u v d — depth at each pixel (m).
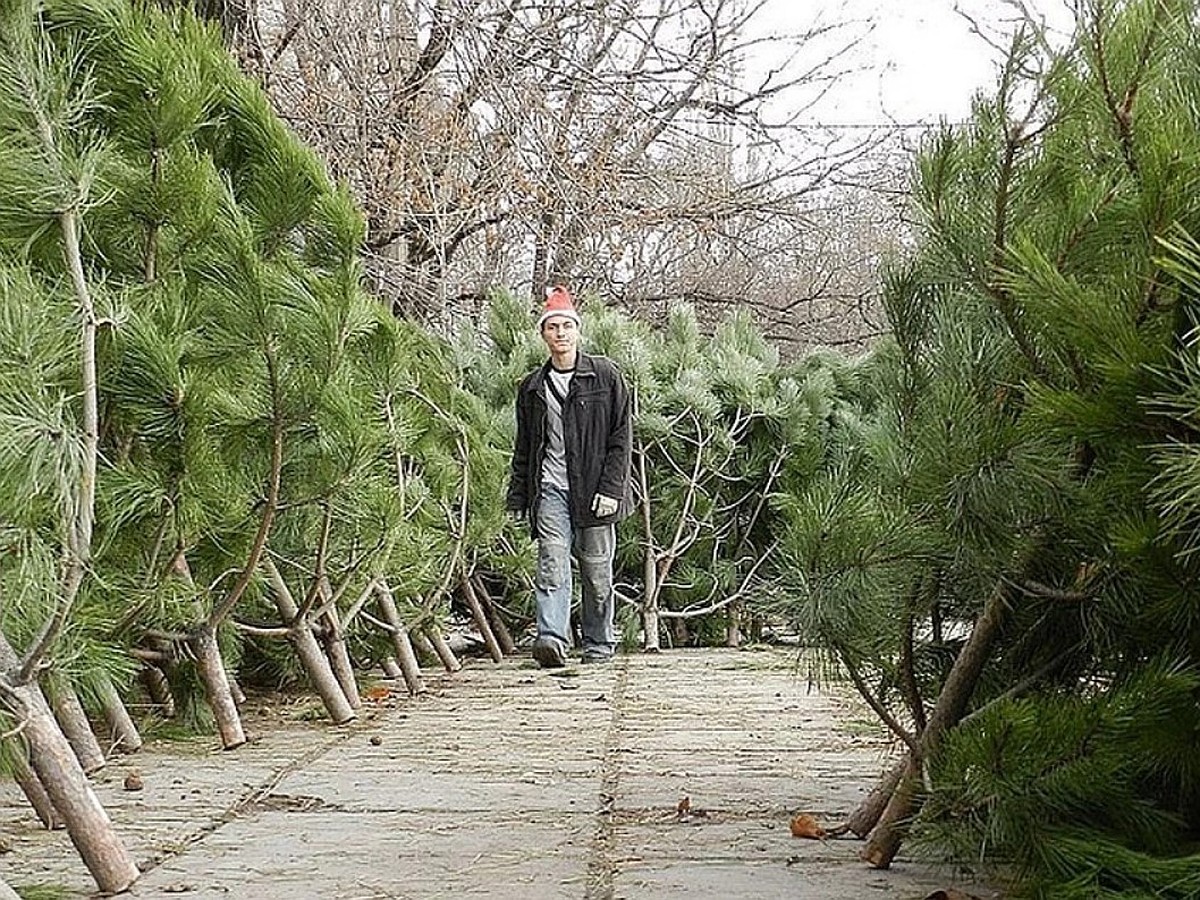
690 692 6.16
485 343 10.62
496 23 11.45
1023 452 2.15
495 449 8.20
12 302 2.51
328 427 4.33
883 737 4.39
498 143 10.84
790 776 3.81
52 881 2.62
